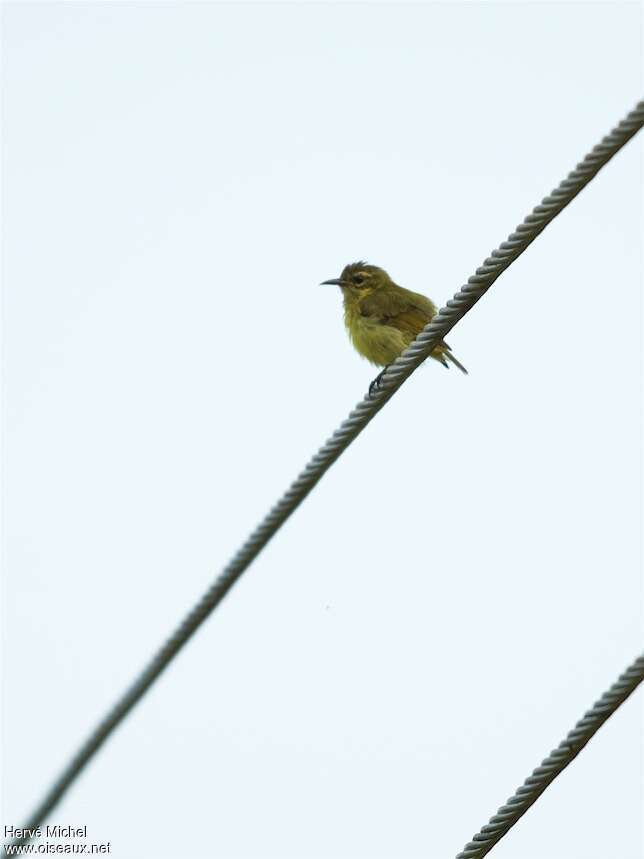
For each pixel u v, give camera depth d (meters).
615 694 7.95
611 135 9.12
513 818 8.02
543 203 9.50
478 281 9.87
